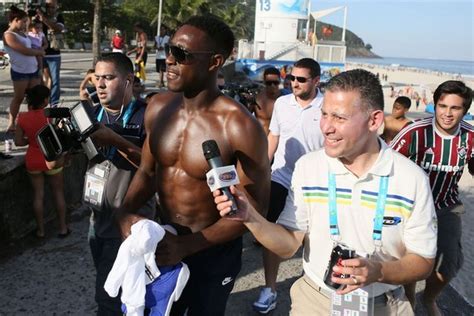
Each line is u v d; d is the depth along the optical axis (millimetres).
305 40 28594
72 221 5520
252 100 6547
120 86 2957
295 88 4023
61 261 4543
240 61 26344
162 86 14016
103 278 2842
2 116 7445
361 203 2051
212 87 2207
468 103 3158
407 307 2223
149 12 50219
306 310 2238
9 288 4004
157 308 2219
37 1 8320
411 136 3363
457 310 4297
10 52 6207
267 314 3877
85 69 18031
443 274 3436
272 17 27719
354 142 1947
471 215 7875
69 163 5270
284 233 2145
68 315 3693
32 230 5102
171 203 2342
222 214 1880
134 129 2994
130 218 2424
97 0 16562
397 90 34781
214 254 2400
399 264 1979
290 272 4668
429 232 2025
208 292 2445
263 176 2238
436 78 59156
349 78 1938
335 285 1927
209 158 1905
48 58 8297
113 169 2906
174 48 2088
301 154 4047
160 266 2207
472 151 3312
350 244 2088
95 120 2568
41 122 4500
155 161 2467
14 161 4703
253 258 4898
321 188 2115
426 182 2029
